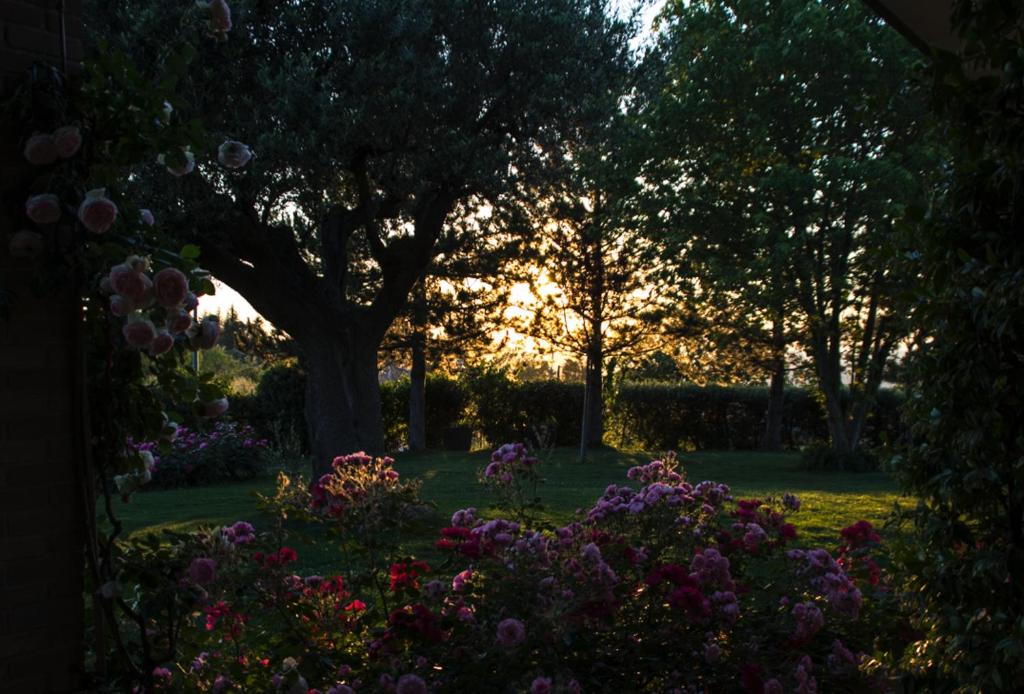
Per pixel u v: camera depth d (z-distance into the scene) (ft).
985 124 8.08
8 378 8.25
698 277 50.80
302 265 33.40
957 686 8.78
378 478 13.78
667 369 62.03
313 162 26.05
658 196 49.55
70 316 8.70
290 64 25.91
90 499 8.71
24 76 8.24
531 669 11.14
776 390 65.51
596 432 64.23
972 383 8.30
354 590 13.28
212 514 34.53
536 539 11.76
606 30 33.30
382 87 26.76
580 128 31.63
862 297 48.55
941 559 8.78
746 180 48.08
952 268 8.41
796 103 46.21
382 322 33.60
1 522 8.17
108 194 8.84
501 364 66.18
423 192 31.68
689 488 14.88
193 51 9.41
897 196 42.57
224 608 11.97
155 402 9.56
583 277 56.54
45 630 8.48
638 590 12.67
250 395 60.85
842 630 12.92
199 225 27.43
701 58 48.16
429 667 11.57
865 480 44.86
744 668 11.25
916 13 11.83
